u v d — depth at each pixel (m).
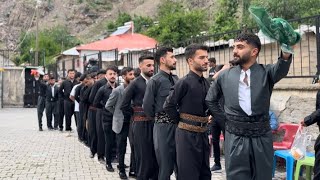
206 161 4.64
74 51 30.58
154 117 5.34
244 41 3.68
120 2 89.19
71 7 89.56
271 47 8.54
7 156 9.43
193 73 4.61
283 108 7.67
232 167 3.73
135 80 6.03
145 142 5.77
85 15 87.38
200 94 4.53
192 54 4.57
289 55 3.54
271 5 20.52
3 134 13.51
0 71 27.75
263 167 3.68
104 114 7.55
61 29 71.44
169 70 5.41
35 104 28.72
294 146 5.58
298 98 7.39
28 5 92.62
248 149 3.66
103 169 7.85
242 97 3.68
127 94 5.94
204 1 56.16
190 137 4.51
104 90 7.88
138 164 5.87
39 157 9.25
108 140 7.58
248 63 3.73
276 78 3.64
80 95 10.63
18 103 28.50
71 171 7.74
